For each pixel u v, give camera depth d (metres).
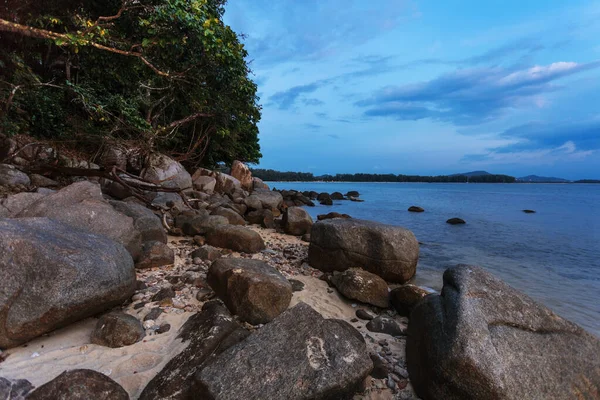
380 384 3.83
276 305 4.94
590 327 5.85
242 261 5.92
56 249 4.21
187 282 6.05
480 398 3.16
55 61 15.04
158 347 4.15
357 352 3.61
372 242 7.33
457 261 9.96
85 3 9.98
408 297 5.67
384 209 25.23
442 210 25.05
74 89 13.22
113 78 15.45
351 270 6.52
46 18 8.99
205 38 9.08
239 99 18.03
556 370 3.33
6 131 11.07
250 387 3.12
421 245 12.20
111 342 4.10
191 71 12.77
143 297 5.35
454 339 3.40
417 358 3.90
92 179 13.95
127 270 4.90
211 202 16.02
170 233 9.93
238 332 4.06
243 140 27.75
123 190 13.38
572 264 9.93
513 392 3.11
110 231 6.19
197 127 20.95
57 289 3.96
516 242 12.98
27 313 3.81
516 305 3.86
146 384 3.55
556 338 3.60
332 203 30.19
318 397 3.16
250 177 26.55
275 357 3.40
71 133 13.83
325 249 7.55
